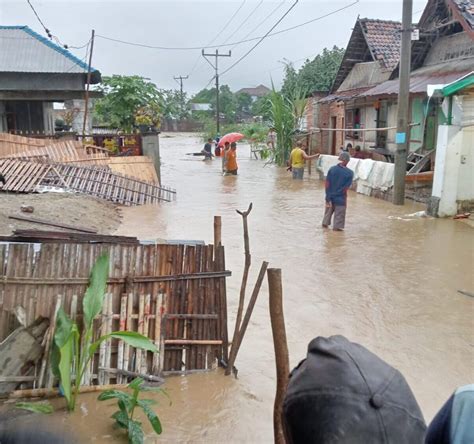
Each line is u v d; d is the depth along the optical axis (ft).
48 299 13.66
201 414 12.94
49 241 15.10
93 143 54.39
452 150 38.01
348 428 3.69
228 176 69.31
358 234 33.30
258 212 41.29
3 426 4.38
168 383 14.32
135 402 12.16
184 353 14.88
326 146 82.79
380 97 53.98
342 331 18.12
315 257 27.66
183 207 43.88
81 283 13.80
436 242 31.09
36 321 13.55
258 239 31.63
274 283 10.28
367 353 4.30
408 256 27.91
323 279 23.86
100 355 13.74
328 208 34.94
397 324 18.79
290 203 45.88
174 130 224.33
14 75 59.93
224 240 31.37
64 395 12.88
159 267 14.60
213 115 234.99
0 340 13.43
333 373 3.97
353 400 3.79
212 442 11.89
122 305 14.12
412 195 46.73
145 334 14.29
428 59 60.29
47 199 38.27
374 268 25.67
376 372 4.05
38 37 64.95
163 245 14.61
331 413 3.77
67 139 53.11
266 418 12.87
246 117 266.16
